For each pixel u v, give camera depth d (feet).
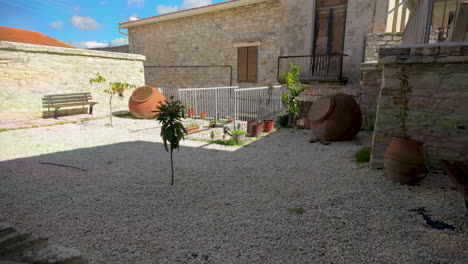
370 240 8.52
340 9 32.86
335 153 19.16
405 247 8.10
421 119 13.08
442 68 12.26
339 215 10.18
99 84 36.58
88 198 12.00
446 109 12.50
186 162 17.65
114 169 15.96
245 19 39.73
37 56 30.27
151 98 32.94
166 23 47.67
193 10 42.88
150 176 14.87
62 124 29.01
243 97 41.60
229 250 8.24
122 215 10.50
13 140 22.08
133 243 8.66
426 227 9.09
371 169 14.61
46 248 7.05
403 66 13.01
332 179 13.99
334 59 33.83
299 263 7.57
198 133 25.79
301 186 13.29
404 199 11.13
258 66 39.70
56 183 13.67
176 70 48.37
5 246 7.17
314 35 34.96
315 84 34.91
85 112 35.37
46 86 31.32
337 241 8.54
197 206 11.28
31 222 9.87
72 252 6.86
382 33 28.25
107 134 25.27
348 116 22.38
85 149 20.27
